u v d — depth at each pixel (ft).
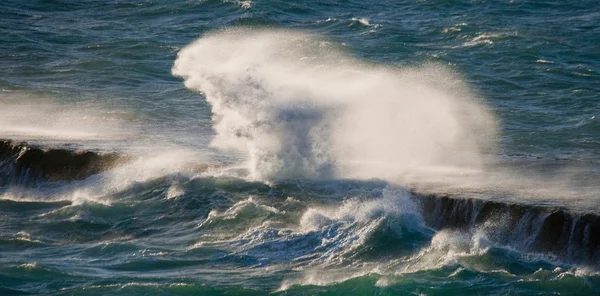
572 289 161.99
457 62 375.04
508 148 250.57
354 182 206.39
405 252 176.24
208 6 484.33
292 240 180.65
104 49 380.37
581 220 177.88
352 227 184.03
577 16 484.33
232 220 189.67
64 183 217.77
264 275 166.50
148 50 381.40
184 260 172.96
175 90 314.76
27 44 381.81
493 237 184.55
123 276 164.76
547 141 259.80
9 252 176.65
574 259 176.35
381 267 169.99
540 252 179.42
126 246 179.93
